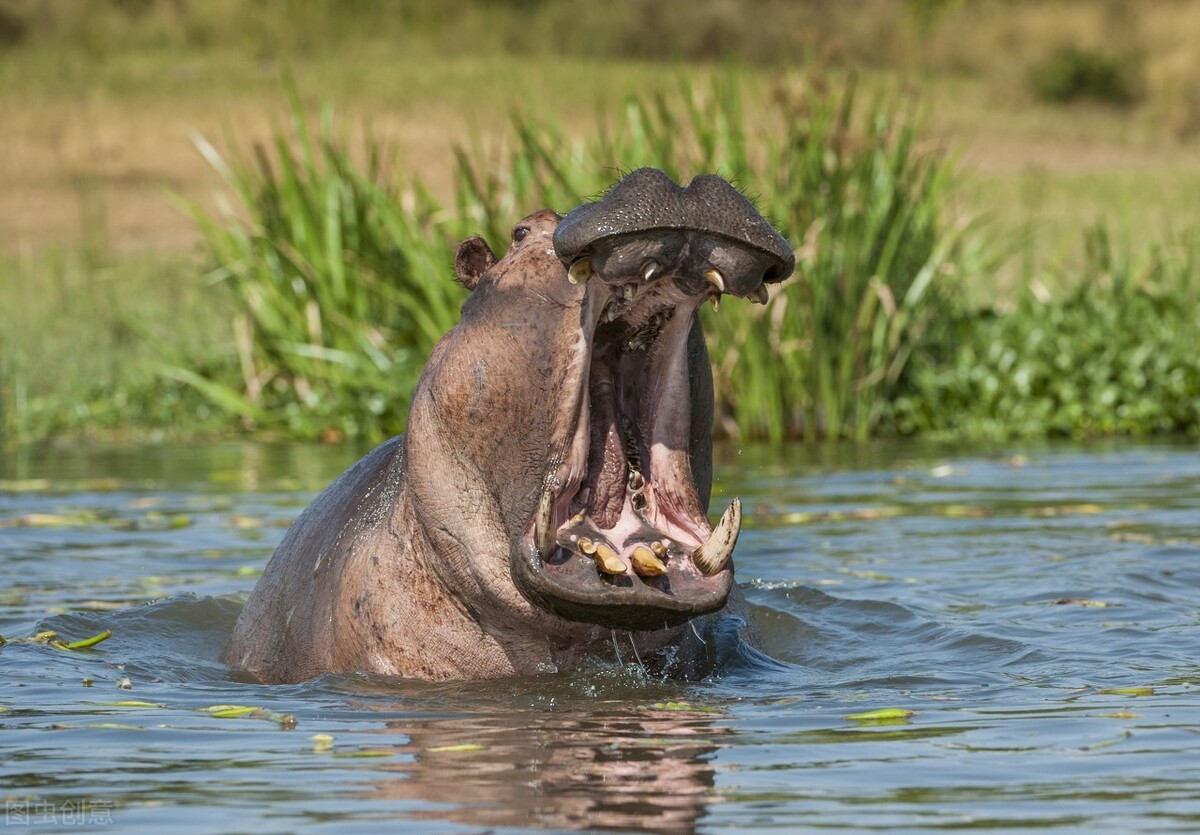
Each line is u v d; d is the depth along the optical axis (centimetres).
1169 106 13650
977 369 5044
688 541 1772
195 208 5431
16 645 2202
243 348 5247
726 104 5034
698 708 1789
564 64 13075
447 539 1856
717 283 1625
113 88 11769
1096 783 1465
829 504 3522
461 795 1441
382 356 5022
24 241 8662
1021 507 3447
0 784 1494
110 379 5631
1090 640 2177
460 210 5066
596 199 1712
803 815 1371
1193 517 3253
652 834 1325
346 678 1942
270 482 3988
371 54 13375
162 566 2909
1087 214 8888
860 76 8619
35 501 3688
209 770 1538
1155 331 5262
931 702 1823
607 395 1820
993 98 13800
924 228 5072
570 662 1912
